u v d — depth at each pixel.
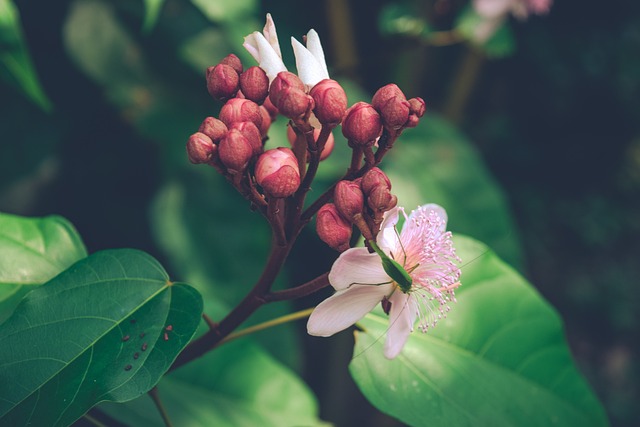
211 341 0.41
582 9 1.43
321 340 1.13
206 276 0.71
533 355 0.45
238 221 0.73
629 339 1.50
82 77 0.79
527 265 1.48
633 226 1.55
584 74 1.46
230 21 0.65
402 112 0.36
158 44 0.73
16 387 0.36
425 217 0.41
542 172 1.50
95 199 0.88
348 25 0.90
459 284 0.41
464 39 0.84
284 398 0.51
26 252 0.42
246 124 0.36
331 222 0.37
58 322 0.37
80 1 0.72
